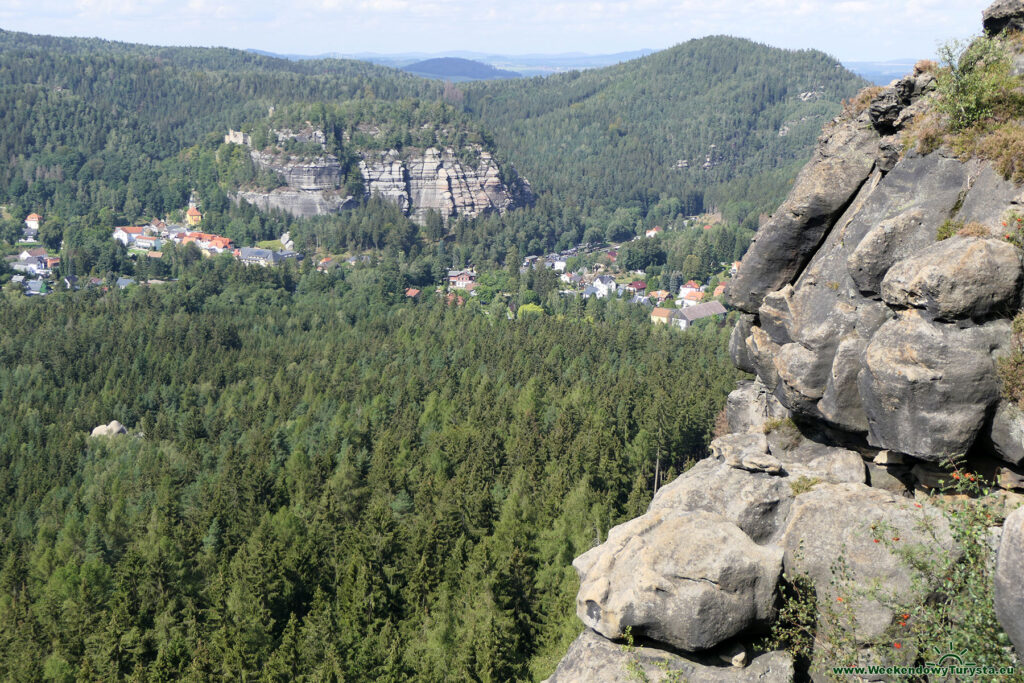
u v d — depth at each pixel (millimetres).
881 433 23734
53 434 154875
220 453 135750
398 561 82688
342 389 163875
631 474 109500
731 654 24219
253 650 71750
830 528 24828
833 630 23656
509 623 64812
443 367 178625
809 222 29656
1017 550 18531
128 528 107062
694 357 178875
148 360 195875
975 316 21641
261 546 83812
